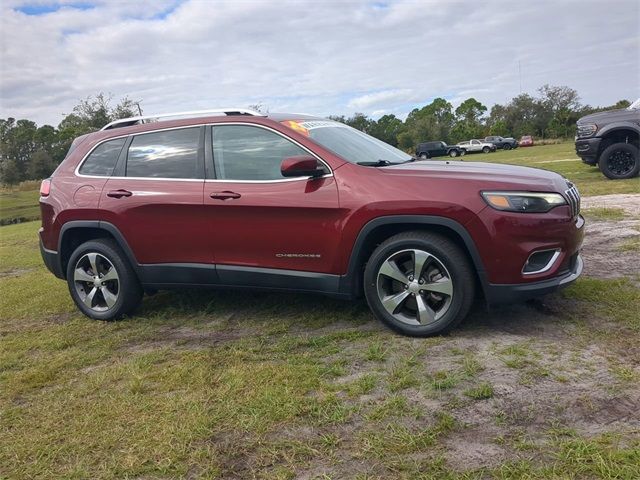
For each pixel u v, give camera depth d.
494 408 2.78
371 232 3.81
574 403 2.77
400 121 104.44
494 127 77.25
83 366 3.87
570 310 4.04
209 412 2.97
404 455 2.46
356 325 4.17
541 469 2.27
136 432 2.84
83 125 46.94
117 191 4.62
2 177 60.44
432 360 3.40
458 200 3.58
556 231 3.62
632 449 2.35
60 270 5.06
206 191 4.26
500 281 3.59
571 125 74.75
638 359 3.19
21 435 2.92
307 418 2.84
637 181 10.91
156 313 4.93
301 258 4.04
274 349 3.83
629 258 5.32
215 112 4.50
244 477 2.41
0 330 4.86
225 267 4.31
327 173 3.96
